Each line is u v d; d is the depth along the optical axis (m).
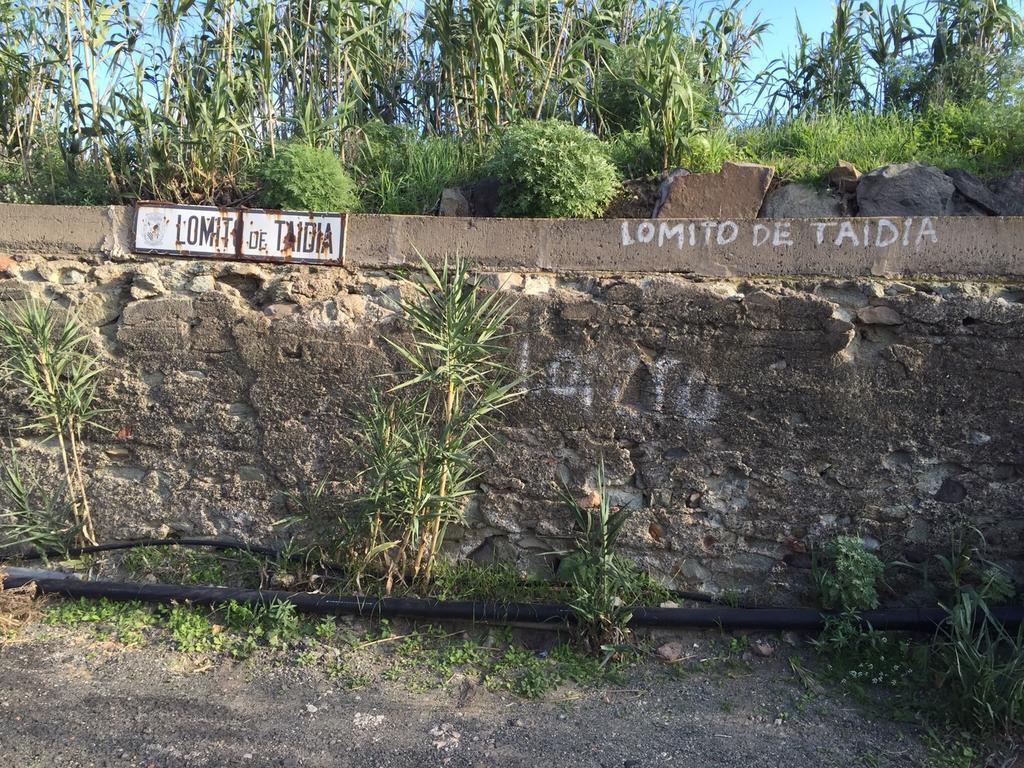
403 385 4.33
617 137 6.45
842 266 4.39
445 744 3.61
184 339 4.88
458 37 6.29
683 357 4.43
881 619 4.14
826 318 4.26
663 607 4.42
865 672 4.02
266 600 4.51
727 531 4.49
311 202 5.33
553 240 4.68
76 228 5.07
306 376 4.75
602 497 4.34
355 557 4.55
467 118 6.61
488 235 4.74
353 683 4.05
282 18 6.49
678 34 6.50
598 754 3.55
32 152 6.54
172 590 4.61
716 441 4.46
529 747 3.59
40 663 4.16
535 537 4.70
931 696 3.85
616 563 4.37
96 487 5.03
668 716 3.81
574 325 4.52
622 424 4.52
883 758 3.50
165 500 4.99
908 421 4.26
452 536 4.77
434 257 4.80
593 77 6.83
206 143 5.80
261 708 3.86
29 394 5.03
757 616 4.26
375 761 3.50
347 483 4.75
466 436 4.63
